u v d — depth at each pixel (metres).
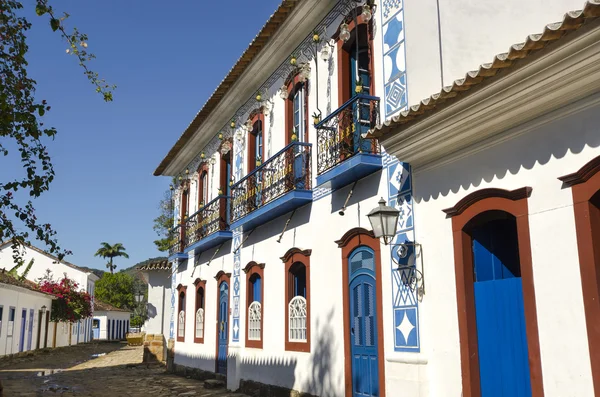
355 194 9.28
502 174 6.44
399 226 8.09
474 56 7.82
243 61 12.86
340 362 9.29
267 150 12.86
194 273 18.25
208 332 16.31
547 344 5.74
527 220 6.06
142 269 24.25
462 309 6.89
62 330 42.72
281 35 11.58
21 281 34.44
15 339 31.09
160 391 14.57
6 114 7.34
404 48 8.33
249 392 12.57
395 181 8.29
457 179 7.10
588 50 4.99
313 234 10.49
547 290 5.79
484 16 7.87
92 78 8.00
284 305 11.40
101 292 65.06
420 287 7.56
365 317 8.78
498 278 7.11
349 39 9.85
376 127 7.46
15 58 7.76
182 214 20.36
